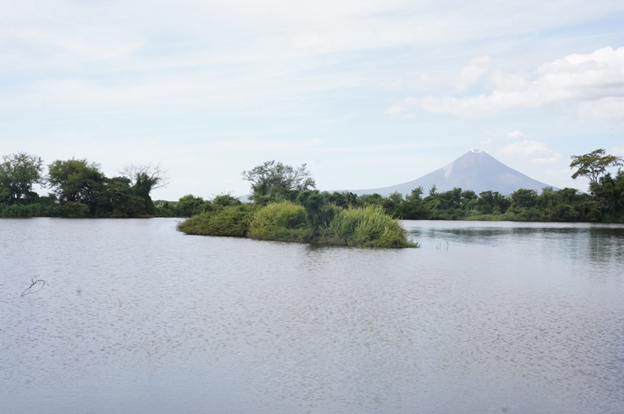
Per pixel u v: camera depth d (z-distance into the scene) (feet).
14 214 195.31
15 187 207.41
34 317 27.58
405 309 30.35
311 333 24.62
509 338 24.30
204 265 49.83
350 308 30.35
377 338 23.90
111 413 15.67
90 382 18.19
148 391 17.39
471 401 16.76
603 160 252.62
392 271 47.11
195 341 23.15
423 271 47.55
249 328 25.44
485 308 31.09
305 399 16.80
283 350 21.90
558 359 21.17
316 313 28.89
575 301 33.81
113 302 31.55
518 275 46.11
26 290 35.53
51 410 15.85
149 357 20.90
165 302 31.55
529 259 60.23
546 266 53.36
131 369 19.49
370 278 42.42
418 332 25.08
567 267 52.65
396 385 18.07
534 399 16.99
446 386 18.04
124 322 26.53
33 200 209.77
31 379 18.44
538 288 38.99
